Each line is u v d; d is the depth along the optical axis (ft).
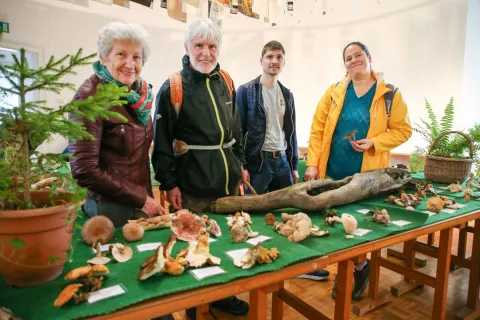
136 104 4.73
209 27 5.69
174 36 19.04
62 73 3.00
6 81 2.97
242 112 8.36
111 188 4.48
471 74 13.84
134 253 3.71
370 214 5.72
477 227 7.12
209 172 5.92
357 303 7.22
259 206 5.65
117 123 4.63
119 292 2.81
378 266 7.23
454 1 13.41
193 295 2.88
